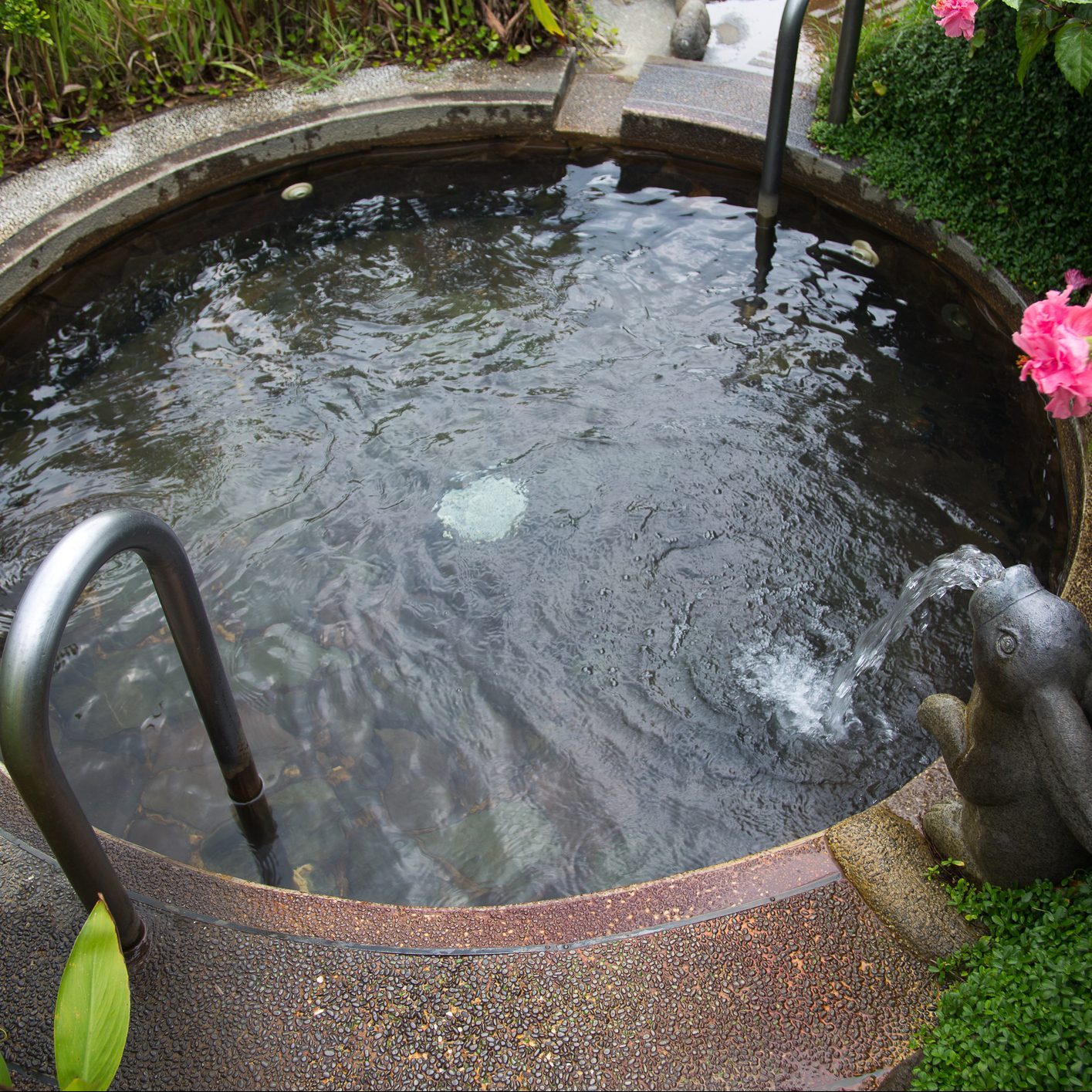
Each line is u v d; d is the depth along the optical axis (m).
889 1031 1.98
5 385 4.36
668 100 5.57
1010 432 4.02
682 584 3.53
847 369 4.32
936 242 4.74
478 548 3.67
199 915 2.23
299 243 5.12
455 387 4.31
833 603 3.45
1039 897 2.08
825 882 2.26
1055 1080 1.77
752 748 3.05
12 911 2.23
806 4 4.50
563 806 2.91
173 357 4.48
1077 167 4.24
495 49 5.94
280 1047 2.00
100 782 2.99
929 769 2.50
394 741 3.10
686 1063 1.95
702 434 4.06
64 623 1.78
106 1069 1.59
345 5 5.98
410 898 2.68
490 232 5.16
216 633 3.41
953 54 4.59
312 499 3.86
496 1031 2.01
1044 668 1.86
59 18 5.10
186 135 5.38
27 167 5.16
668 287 4.79
